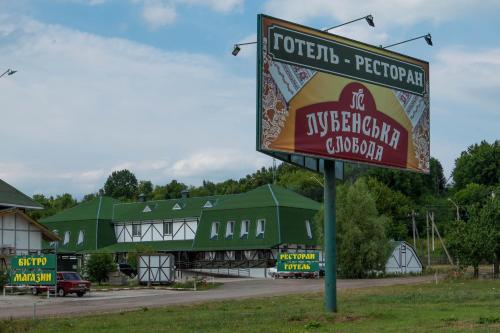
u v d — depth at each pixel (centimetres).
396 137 2848
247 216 7412
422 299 3145
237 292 4381
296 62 2502
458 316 2291
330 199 2584
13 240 5681
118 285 5581
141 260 5556
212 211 7719
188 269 7719
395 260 7269
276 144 2425
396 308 2667
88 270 5769
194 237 7869
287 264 6250
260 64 2403
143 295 4262
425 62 3008
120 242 8494
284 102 2455
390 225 10338
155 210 8425
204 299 3678
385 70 2819
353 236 6391
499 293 3525
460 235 5706
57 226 8712
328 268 2541
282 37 2469
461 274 5744
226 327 2102
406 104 2903
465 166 12325
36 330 2131
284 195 7669
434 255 9619
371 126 2742
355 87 2694
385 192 11050
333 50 2625
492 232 5538
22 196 6091
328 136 2578
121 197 15562
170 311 2783
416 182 12219
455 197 11131
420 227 11206
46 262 4294
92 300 3838
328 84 2598
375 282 5391
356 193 6581
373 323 2141
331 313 2422
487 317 2169
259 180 13750
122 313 2736
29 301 3819
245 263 7169
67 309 3155
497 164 12019
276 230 7131
